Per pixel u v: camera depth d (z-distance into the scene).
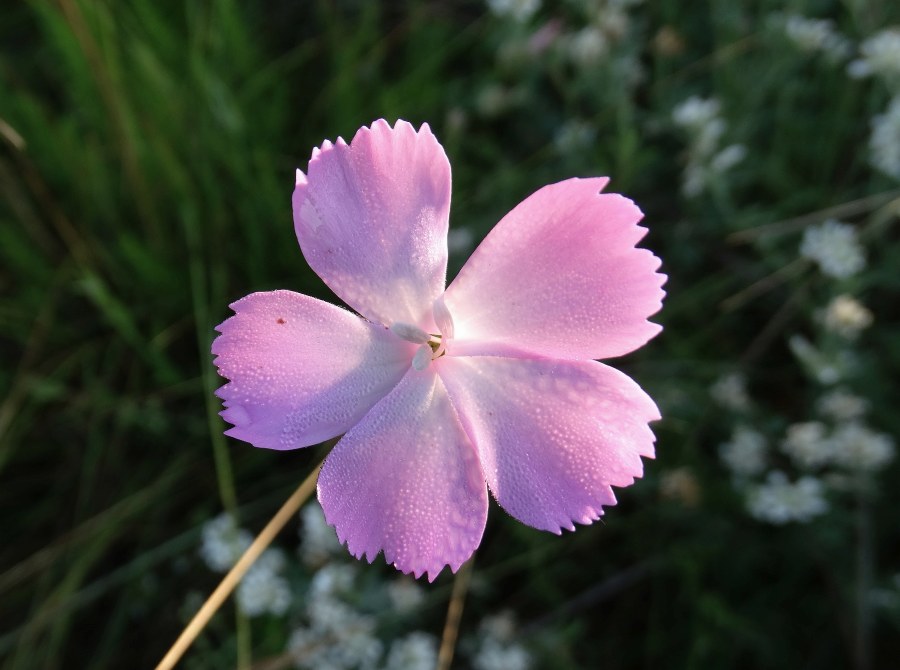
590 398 0.06
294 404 0.06
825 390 0.12
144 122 0.13
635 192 0.14
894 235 0.13
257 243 0.13
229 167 0.13
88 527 0.12
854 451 0.11
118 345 0.13
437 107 0.15
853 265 0.11
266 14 0.16
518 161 0.15
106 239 0.14
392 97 0.14
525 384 0.06
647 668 0.12
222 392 0.06
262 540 0.09
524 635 0.11
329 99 0.14
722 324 0.13
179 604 0.12
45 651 0.12
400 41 0.16
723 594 0.12
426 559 0.06
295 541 0.13
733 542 0.12
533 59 0.14
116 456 0.13
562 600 0.12
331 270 0.06
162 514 0.13
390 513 0.06
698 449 0.12
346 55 0.14
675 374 0.12
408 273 0.06
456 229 0.13
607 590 0.12
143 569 0.12
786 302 0.13
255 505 0.12
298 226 0.06
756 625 0.11
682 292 0.13
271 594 0.11
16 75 0.15
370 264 0.06
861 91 0.14
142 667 0.12
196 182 0.13
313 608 0.11
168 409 0.13
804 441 0.11
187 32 0.15
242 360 0.06
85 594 0.11
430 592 0.12
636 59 0.14
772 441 0.12
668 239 0.14
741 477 0.12
